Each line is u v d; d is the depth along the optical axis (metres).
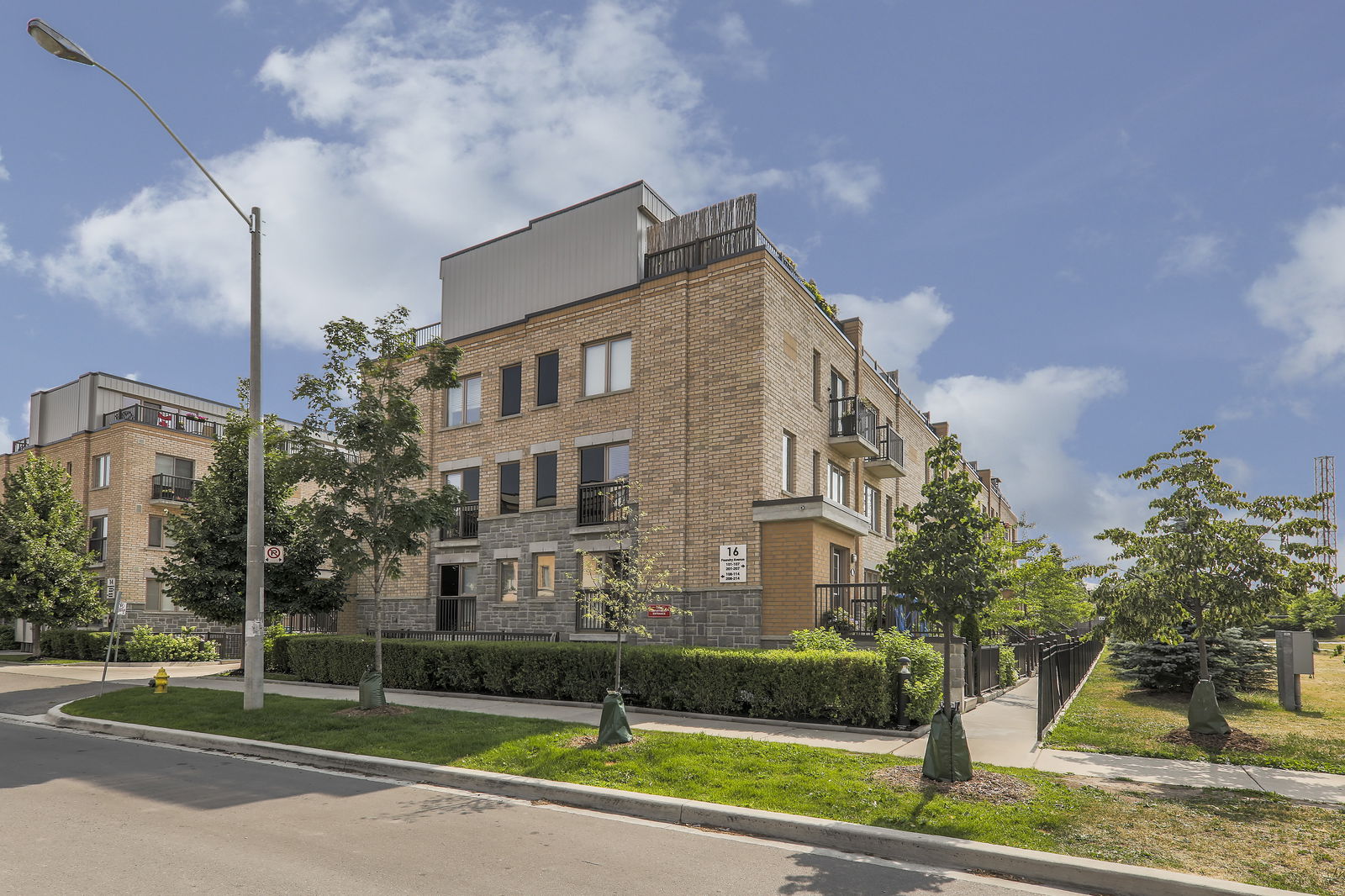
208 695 16.22
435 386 15.01
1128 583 12.41
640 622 20.05
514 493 23.84
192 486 38.12
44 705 17.34
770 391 19.77
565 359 23.11
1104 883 6.12
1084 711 14.86
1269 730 12.70
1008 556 9.96
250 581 14.43
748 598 18.83
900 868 6.54
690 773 9.07
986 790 8.30
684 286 20.89
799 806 7.85
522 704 15.75
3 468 42.66
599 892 5.90
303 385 14.12
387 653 18.75
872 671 12.63
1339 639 36.03
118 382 39.97
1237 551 11.46
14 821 7.82
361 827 7.61
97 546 36.81
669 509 20.16
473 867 6.41
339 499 14.15
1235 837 6.95
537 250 24.69
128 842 7.08
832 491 24.20
